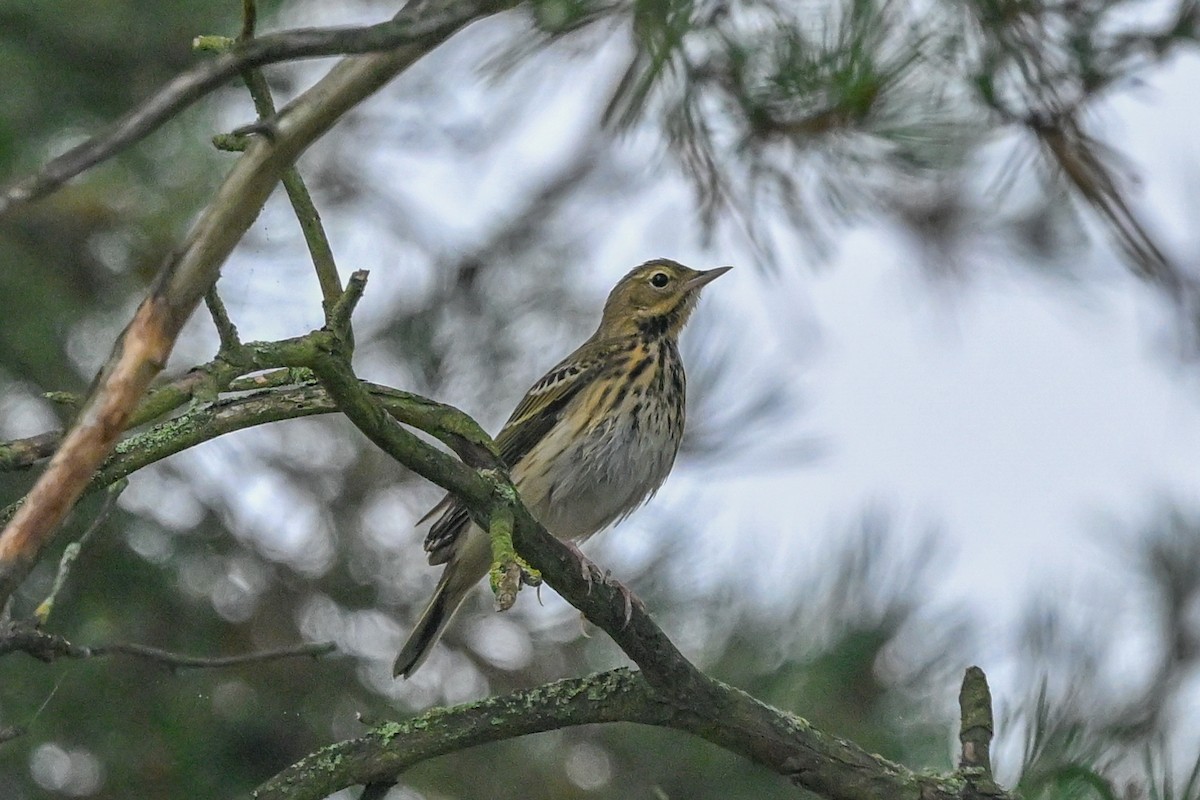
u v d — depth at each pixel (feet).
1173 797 20.66
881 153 27.48
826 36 25.71
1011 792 24.97
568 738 48.24
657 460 42.06
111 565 48.03
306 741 48.44
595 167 46.85
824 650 39.22
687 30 23.57
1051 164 28.60
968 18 26.23
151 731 47.57
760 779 45.37
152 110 15.37
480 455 23.99
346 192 50.26
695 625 42.24
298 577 50.37
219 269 16.83
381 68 16.98
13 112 46.39
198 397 20.85
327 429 51.55
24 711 46.03
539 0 22.71
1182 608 31.78
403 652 37.32
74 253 48.88
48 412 47.83
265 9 46.55
